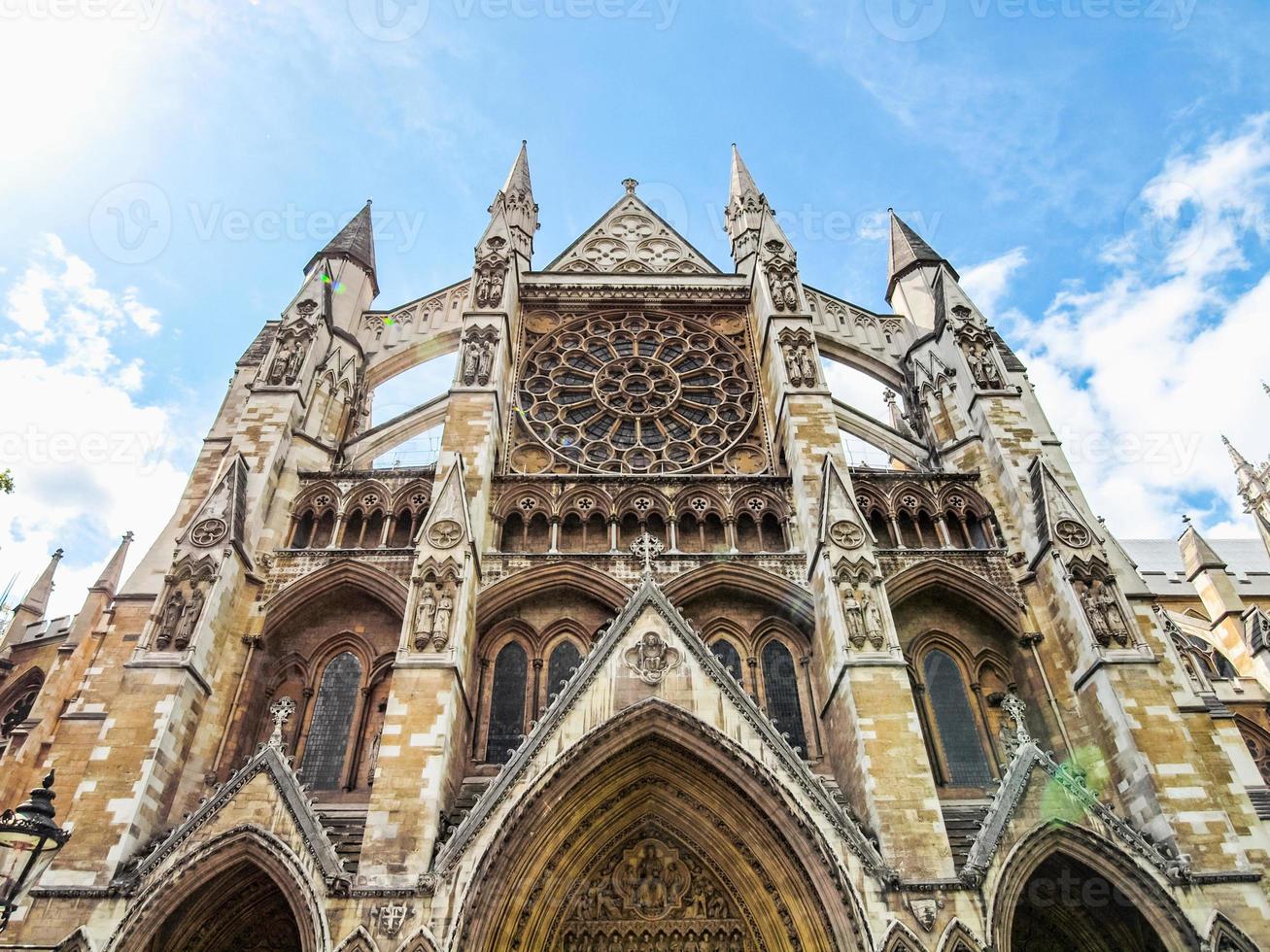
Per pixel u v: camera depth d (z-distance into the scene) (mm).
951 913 19250
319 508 29031
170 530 28625
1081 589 25844
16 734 32188
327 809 23500
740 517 30172
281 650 26766
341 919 18750
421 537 25484
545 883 21672
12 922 19297
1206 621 55656
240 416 32125
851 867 19891
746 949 21562
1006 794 21469
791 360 32938
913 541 29391
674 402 35031
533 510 29750
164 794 21656
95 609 39375
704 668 23219
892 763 21578
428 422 33656
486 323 33438
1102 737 23859
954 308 35625
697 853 22953
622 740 22172
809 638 27406
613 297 38688
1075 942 22297
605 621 27625
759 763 21547
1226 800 23844
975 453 31688
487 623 27078
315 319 33625
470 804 23000
